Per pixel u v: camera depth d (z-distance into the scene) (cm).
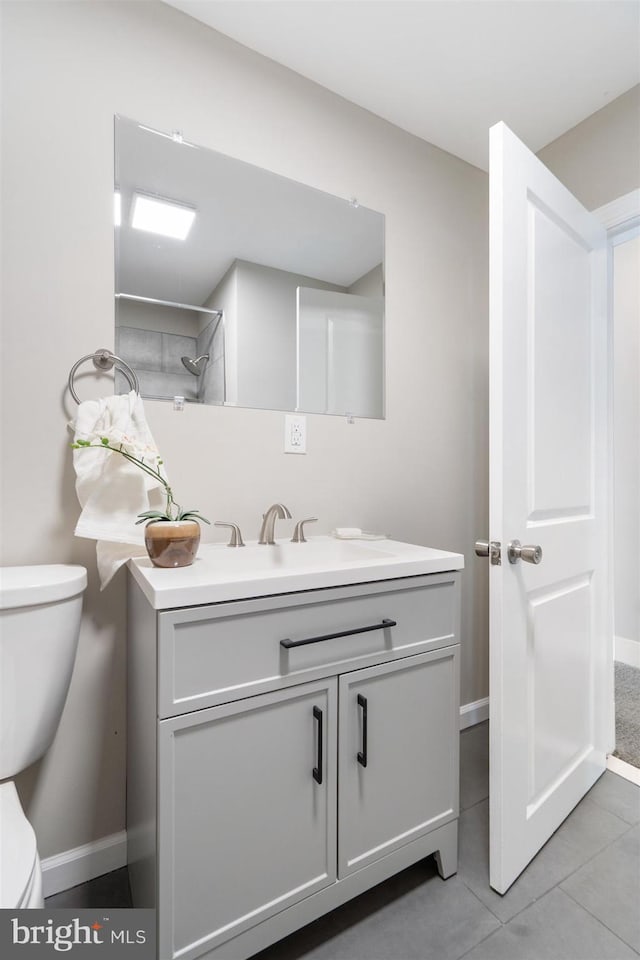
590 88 161
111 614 124
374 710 108
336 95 162
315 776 99
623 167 166
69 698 119
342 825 104
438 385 188
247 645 90
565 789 142
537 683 130
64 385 118
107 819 123
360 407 167
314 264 157
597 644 164
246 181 144
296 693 96
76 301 119
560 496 140
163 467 126
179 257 133
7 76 112
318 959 100
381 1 129
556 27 137
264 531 137
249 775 91
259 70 146
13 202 112
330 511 160
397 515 176
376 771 109
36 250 114
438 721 120
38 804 115
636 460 271
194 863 85
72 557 119
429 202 186
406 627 113
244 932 91
